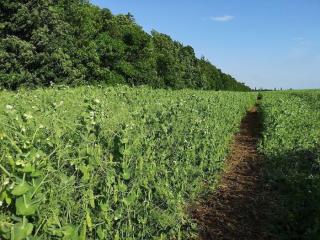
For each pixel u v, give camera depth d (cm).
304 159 1179
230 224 744
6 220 329
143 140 625
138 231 554
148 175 598
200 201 871
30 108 830
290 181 945
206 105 1593
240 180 1069
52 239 374
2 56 2855
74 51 3544
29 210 333
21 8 2995
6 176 337
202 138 1059
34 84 3006
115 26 4656
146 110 929
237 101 2905
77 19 3881
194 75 7894
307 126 1822
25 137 368
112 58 4269
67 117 623
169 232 624
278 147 1355
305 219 721
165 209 629
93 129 495
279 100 3353
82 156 442
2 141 358
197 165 973
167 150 756
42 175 357
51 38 3156
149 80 4719
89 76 3809
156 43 6406
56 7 3641
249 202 869
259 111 3488
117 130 550
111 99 1436
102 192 469
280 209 809
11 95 1534
